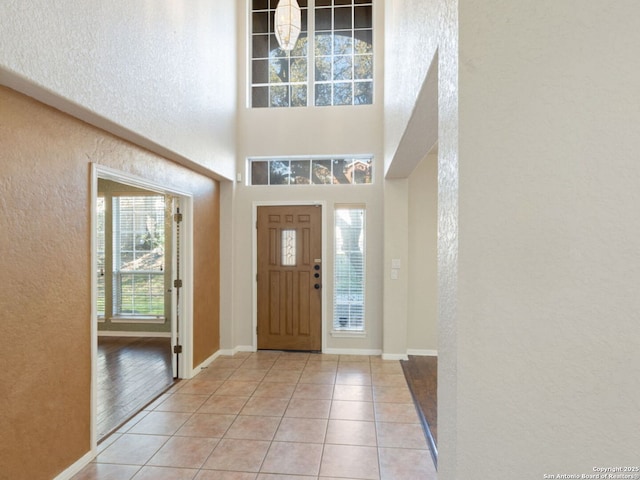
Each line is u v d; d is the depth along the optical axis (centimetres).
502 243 102
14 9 169
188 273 393
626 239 96
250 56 495
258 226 486
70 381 226
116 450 254
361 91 482
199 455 248
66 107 212
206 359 433
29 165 197
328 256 477
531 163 100
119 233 558
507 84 102
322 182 486
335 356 466
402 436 274
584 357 98
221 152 428
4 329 184
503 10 103
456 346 106
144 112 274
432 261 470
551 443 100
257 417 303
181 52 332
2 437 183
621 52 96
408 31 237
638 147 96
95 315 247
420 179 470
